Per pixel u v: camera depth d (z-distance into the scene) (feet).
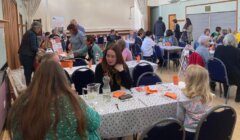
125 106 8.51
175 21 36.35
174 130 6.45
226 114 7.30
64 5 45.39
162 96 9.47
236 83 15.44
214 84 17.74
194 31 37.55
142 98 9.30
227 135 7.69
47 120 4.06
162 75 24.36
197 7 36.52
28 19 42.80
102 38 38.14
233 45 15.42
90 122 4.61
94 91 9.37
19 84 16.58
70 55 19.70
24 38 18.25
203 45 16.49
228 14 31.86
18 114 4.21
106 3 47.96
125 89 10.44
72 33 18.89
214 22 34.01
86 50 18.84
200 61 16.10
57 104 4.17
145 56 25.72
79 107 4.33
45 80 4.29
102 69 10.53
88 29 47.26
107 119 7.97
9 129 4.27
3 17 20.45
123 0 48.70
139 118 8.41
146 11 45.80
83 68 14.12
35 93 4.22
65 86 4.38
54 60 4.58
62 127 4.13
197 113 7.96
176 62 27.66
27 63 18.31
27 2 42.42
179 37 35.27
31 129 4.03
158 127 6.22
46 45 24.70
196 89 8.04
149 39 25.80
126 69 10.62
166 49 26.45
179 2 39.91
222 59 15.49
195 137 7.39
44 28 44.16
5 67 17.19
